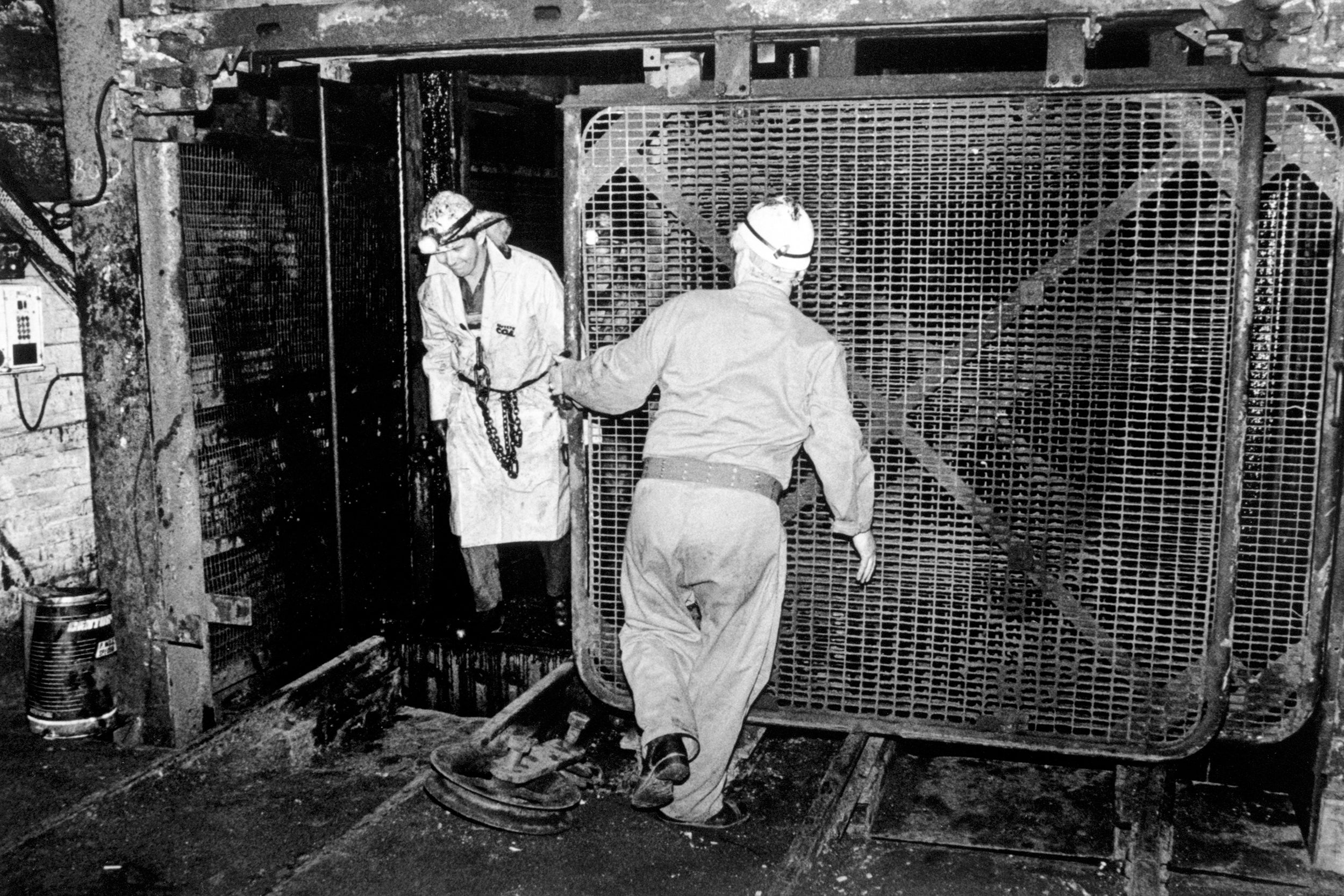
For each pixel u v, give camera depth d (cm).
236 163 377
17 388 411
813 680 339
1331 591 295
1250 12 273
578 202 329
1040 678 321
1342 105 294
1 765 371
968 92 296
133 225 356
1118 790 326
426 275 459
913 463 320
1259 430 301
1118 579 310
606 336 338
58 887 298
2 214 387
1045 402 309
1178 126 287
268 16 335
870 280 314
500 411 415
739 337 297
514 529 428
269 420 400
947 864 309
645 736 295
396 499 473
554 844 318
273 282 398
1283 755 350
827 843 313
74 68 352
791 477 332
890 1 294
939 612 326
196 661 379
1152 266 295
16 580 416
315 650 430
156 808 343
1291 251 294
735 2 303
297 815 347
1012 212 303
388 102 453
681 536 296
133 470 372
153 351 362
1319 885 297
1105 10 284
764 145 314
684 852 315
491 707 442
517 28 319
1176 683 311
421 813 336
